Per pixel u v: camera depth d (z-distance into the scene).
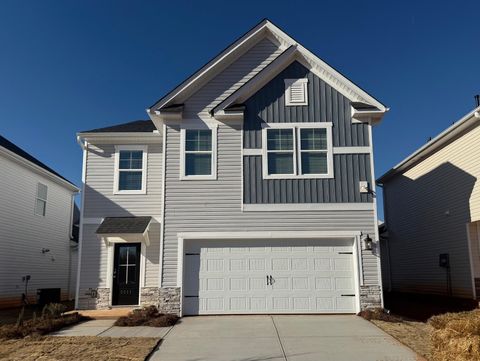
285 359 7.89
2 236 15.80
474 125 13.59
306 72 13.34
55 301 17.05
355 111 12.79
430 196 16.84
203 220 12.56
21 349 8.46
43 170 18.58
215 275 12.41
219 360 7.86
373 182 12.67
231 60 13.83
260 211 12.59
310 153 12.89
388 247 21.83
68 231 21.53
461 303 14.08
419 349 8.34
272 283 12.35
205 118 13.21
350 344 8.89
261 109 13.14
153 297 13.78
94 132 14.62
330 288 12.30
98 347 8.63
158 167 14.70
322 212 12.55
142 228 13.49
